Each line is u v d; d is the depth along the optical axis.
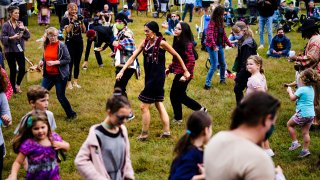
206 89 10.30
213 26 9.97
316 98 7.55
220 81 10.73
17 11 9.62
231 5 21.42
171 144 7.33
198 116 3.91
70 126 8.13
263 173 2.72
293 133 6.93
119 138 4.27
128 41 8.21
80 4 17.89
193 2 18.98
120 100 4.11
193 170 3.76
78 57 10.16
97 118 8.55
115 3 19.34
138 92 10.19
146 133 7.45
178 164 3.85
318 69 7.50
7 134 7.81
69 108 8.37
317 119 7.77
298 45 15.02
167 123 7.48
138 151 7.06
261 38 14.31
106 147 4.15
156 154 6.96
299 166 6.49
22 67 9.95
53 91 10.26
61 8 17.70
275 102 2.91
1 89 5.39
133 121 8.39
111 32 11.82
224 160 2.82
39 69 9.36
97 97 9.78
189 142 3.91
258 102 2.87
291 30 17.77
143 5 20.39
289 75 11.45
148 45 7.18
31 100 5.23
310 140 7.41
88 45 11.82
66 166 6.57
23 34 9.88
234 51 13.98
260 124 2.88
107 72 11.74
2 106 5.42
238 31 8.23
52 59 7.96
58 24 18.20
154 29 7.04
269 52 13.34
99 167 4.10
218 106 9.22
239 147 2.81
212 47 9.96
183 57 7.66
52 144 4.70
